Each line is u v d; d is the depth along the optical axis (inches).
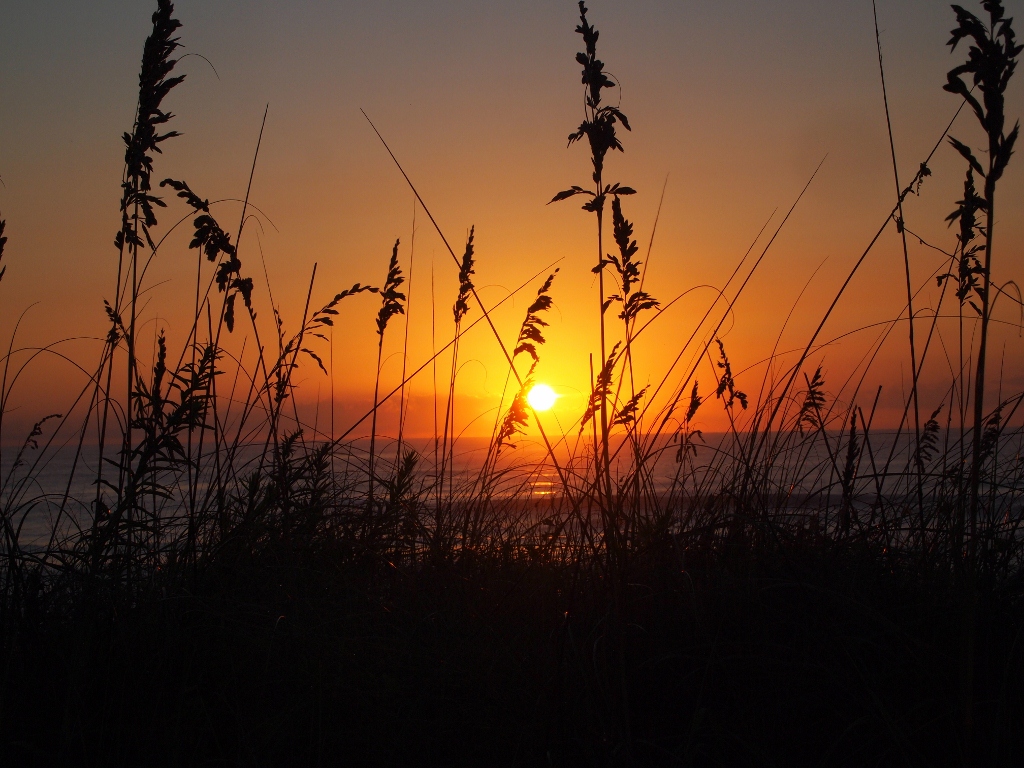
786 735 84.5
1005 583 99.3
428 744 85.7
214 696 90.4
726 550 111.7
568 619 92.4
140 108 120.8
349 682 91.2
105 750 84.1
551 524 125.5
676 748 80.4
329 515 128.0
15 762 81.9
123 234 122.6
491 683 92.5
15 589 100.2
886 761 79.8
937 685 85.5
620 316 112.3
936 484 124.3
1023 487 117.3
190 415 103.7
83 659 86.9
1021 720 82.7
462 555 123.7
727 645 93.5
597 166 106.1
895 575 108.0
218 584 108.3
